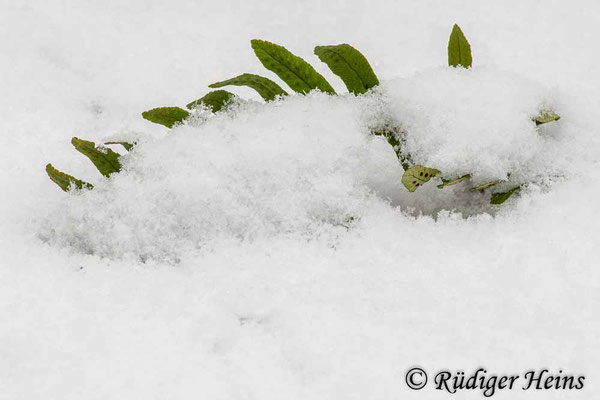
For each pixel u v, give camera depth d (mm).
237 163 985
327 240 973
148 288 954
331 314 940
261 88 1018
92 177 1025
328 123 997
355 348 928
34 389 914
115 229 975
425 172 977
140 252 974
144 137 1004
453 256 965
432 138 988
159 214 977
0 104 1068
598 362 924
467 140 986
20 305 943
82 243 979
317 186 981
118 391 914
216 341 932
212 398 913
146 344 930
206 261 966
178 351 927
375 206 989
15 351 925
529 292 948
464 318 939
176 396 913
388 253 966
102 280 958
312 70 1011
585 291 947
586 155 1005
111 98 1096
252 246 971
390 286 952
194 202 978
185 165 985
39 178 1020
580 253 962
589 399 915
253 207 979
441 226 982
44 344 928
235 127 998
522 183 996
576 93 1075
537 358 926
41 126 1060
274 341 932
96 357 924
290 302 945
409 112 997
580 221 977
